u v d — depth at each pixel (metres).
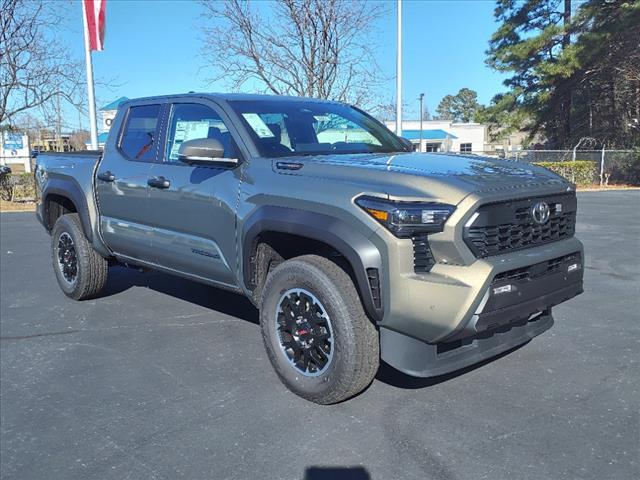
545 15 31.19
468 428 3.33
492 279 3.15
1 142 21.59
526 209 3.48
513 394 3.76
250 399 3.79
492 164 3.85
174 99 4.99
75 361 4.54
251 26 16.42
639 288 6.44
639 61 29.31
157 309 5.86
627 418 3.41
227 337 4.99
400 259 3.18
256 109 4.54
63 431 3.44
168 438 3.32
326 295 3.47
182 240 4.63
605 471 2.88
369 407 3.62
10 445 3.30
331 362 3.52
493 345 3.63
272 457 3.10
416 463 2.99
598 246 9.26
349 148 4.58
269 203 3.82
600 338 4.79
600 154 26.25
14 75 19.03
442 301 3.11
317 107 4.98
